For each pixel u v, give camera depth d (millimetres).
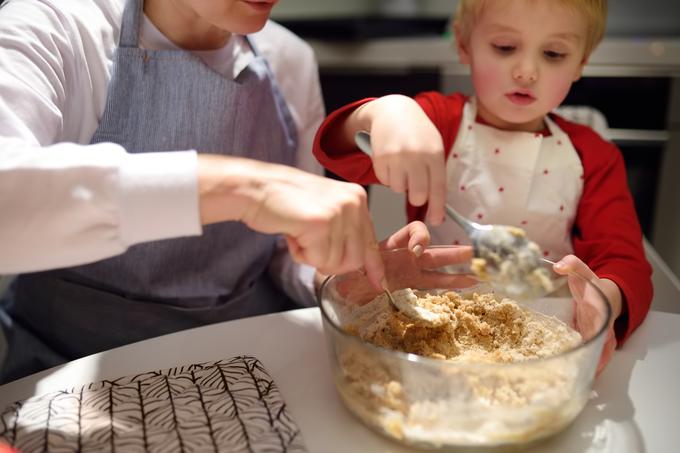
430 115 1021
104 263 892
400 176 637
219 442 535
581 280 644
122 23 843
